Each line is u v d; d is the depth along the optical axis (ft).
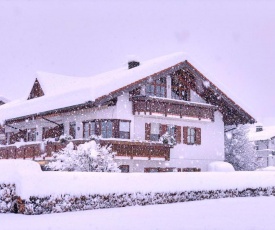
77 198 45.06
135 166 80.64
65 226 31.42
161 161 85.76
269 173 72.33
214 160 96.68
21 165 43.93
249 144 124.47
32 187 41.37
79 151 60.90
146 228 30.01
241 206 49.65
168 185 55.67
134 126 81.82
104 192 47.85
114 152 68.85
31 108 92.02
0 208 43.21
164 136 83.71
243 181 67.82
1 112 109.60
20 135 105.40
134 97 80.53
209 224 32.30
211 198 62.28
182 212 42.34
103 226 31.27
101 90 73.56
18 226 31.60
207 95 96.43
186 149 91.09
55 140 81.61
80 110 84.38
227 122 102.01
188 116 89.04
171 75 91.86
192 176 60.03
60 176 44.16
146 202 52.42
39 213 41.32
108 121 79.36
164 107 84.38
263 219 35.91
